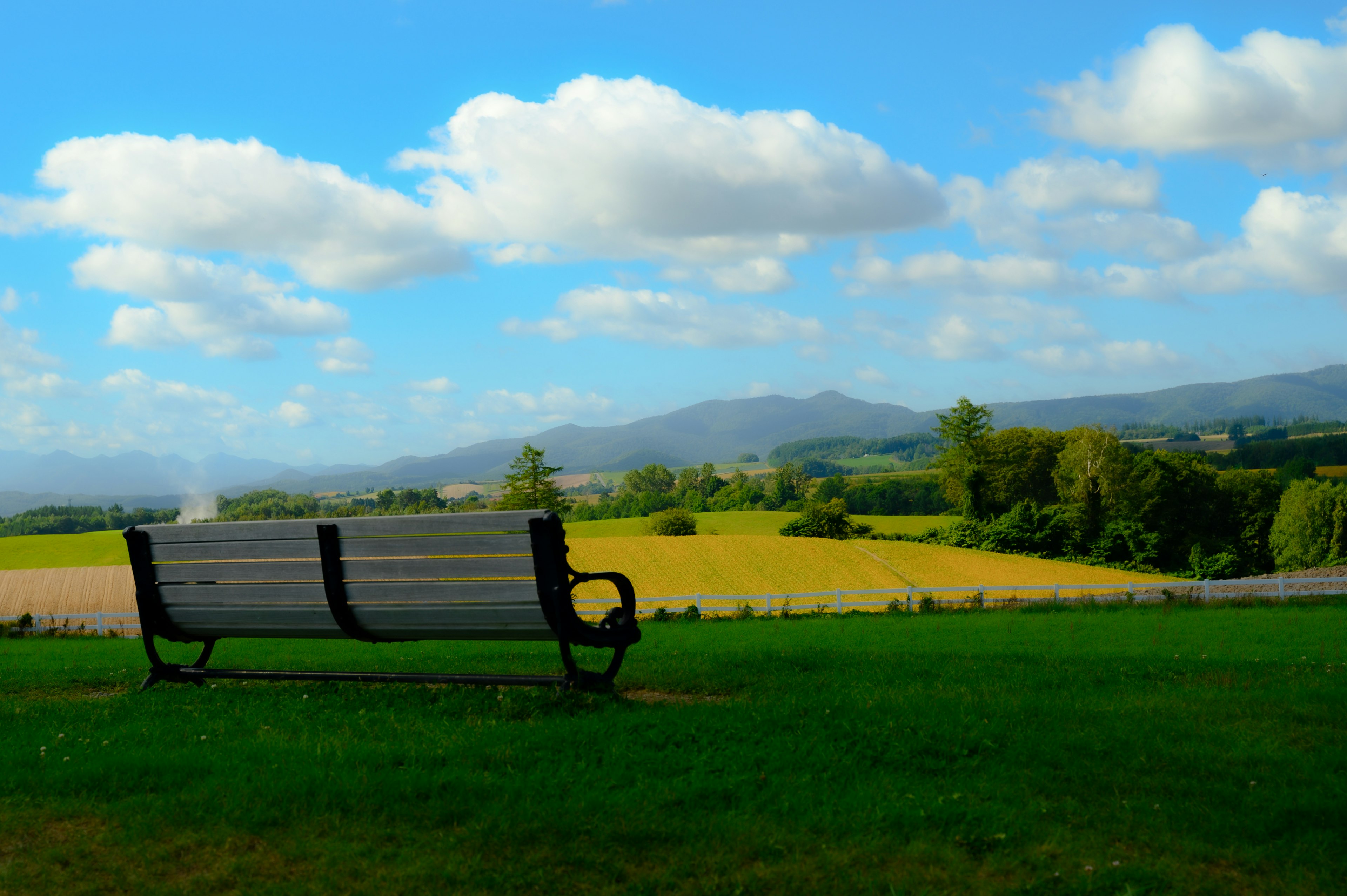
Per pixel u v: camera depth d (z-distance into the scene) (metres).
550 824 3.71
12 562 76.50
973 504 95.50
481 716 5.89
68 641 19.64
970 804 3.95
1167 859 3.40
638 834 3.61
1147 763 4.57
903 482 154.12
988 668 8.34
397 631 6.50
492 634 6.34
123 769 4.54
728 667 8.47
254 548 6.72
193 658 11.86
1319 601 19.84
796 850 3.50
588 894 3.18
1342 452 136.88
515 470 98.75
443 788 4.17
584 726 5.30
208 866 3.46
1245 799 4.00
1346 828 3.65
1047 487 102.69
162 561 7.06
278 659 11.21
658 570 62.03
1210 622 15.98
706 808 3.98
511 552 6.00
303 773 4.39
